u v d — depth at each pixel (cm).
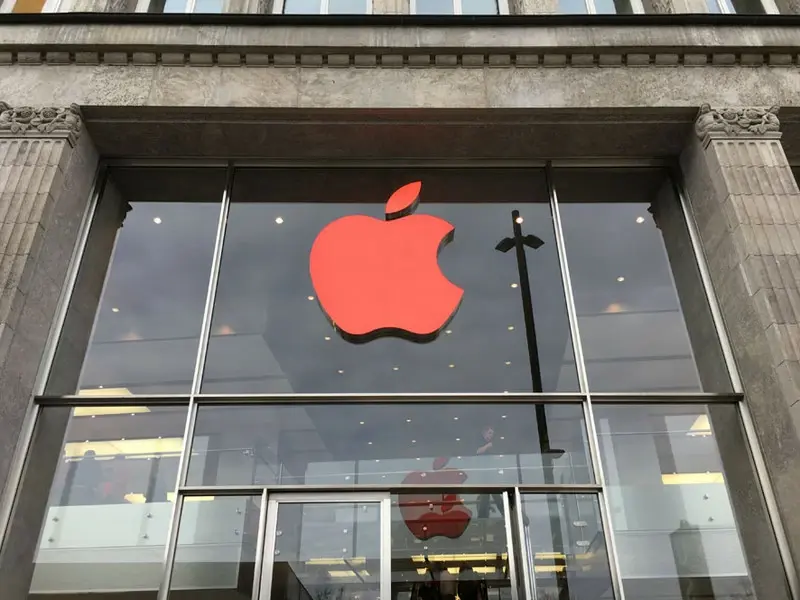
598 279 919
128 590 689
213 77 957
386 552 711
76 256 911
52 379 819
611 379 833
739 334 830
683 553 718
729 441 789
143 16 970
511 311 878
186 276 916
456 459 762
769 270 806
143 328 871
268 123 950
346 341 851
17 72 952
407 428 781
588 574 700
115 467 760
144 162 1011
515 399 799
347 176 1014
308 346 846
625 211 991
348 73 968
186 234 955
